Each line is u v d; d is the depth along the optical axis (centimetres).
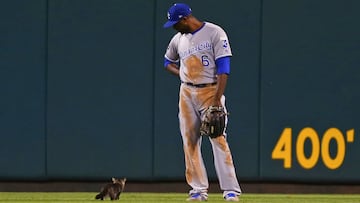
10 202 2869
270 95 3334
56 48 3291
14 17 3272
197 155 2733
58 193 3269
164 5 3303
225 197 2712
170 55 2795
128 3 3303
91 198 3028
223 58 2630
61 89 3297
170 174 3334
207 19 3312
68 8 3291
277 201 2973
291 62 3334
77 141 3312
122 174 3328
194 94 2677
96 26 3297
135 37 3303
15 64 3281
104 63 3303
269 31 3325
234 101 3325
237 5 3316
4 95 3284
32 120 3297
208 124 2647
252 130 3334
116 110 3312
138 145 3325
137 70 3312
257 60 3325
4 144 3297
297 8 3334
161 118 3319
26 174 3306
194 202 2711
